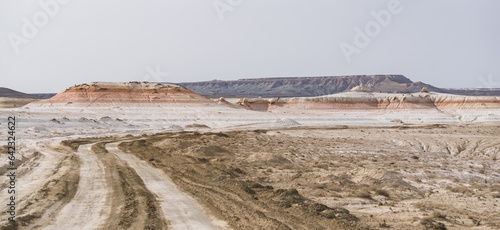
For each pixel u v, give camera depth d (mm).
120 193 21141
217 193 21594
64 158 37531
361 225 15633
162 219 15984
